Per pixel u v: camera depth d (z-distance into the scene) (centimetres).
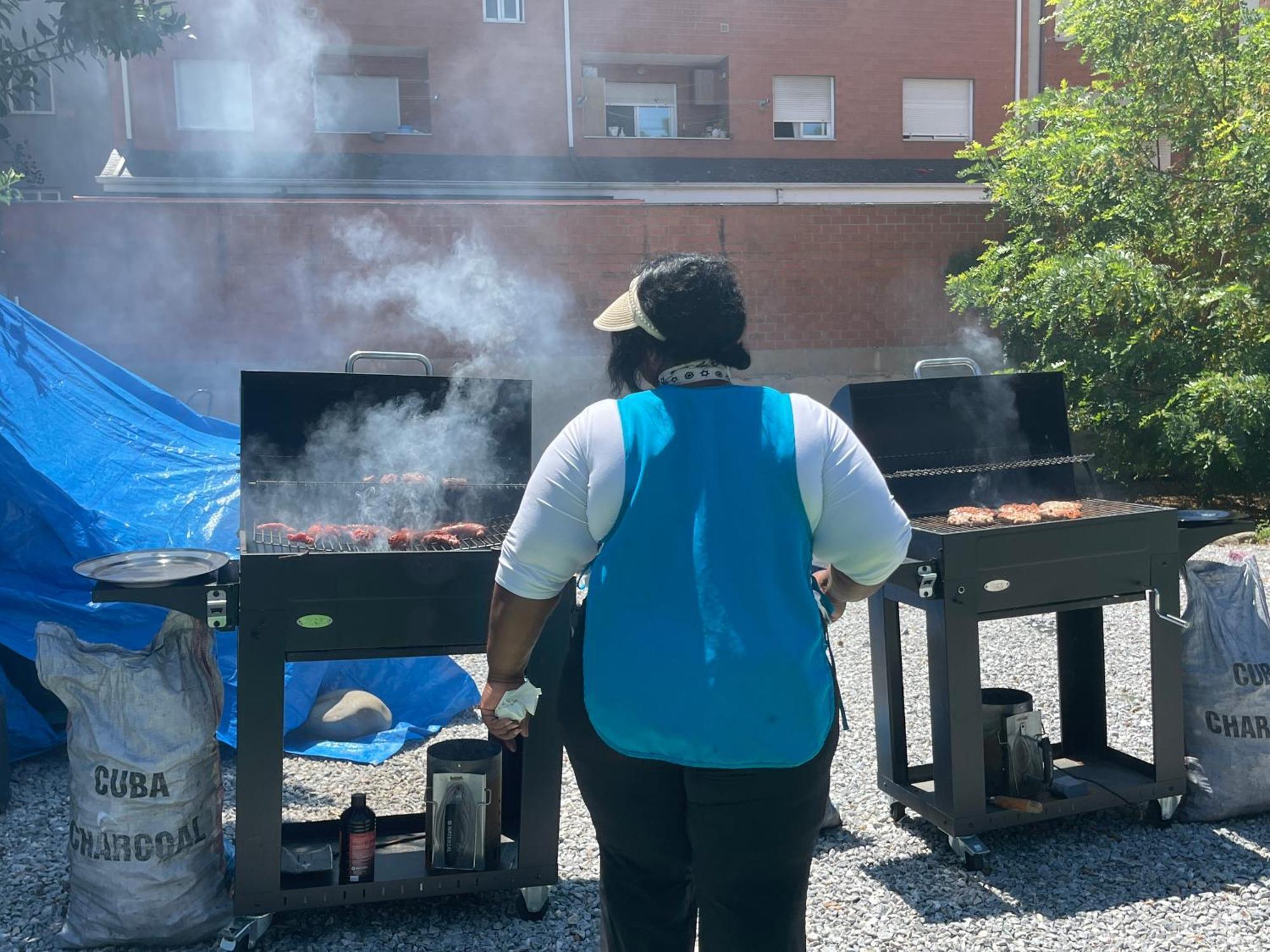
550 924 276
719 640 164
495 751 288
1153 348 832
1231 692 324
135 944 262
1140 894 287
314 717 413
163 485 480
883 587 329
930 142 1955
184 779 260
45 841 321
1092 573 306
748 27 1881
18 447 443
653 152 1870
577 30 1827
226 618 251
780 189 1708
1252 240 802
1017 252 927
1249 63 833
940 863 306
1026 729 320
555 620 269
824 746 173
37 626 265
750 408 177
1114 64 898
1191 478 922
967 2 1933
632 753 170
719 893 175
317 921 277
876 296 1026
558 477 175
